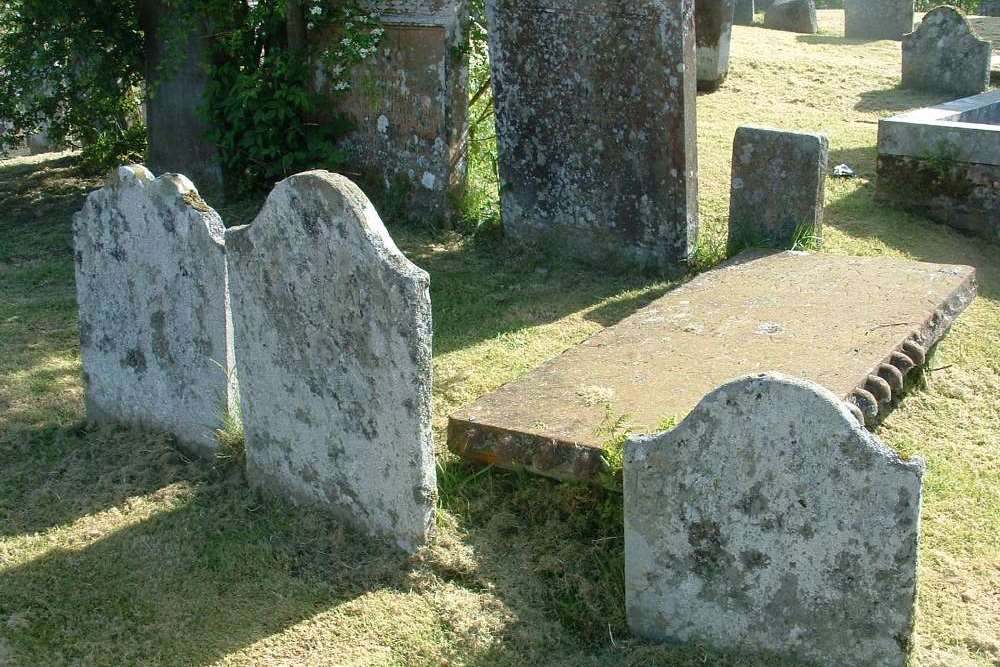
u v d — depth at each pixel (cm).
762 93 1289
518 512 483
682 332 586
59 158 1190
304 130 948
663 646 393
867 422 557
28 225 958
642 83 738
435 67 860
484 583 439
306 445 478
